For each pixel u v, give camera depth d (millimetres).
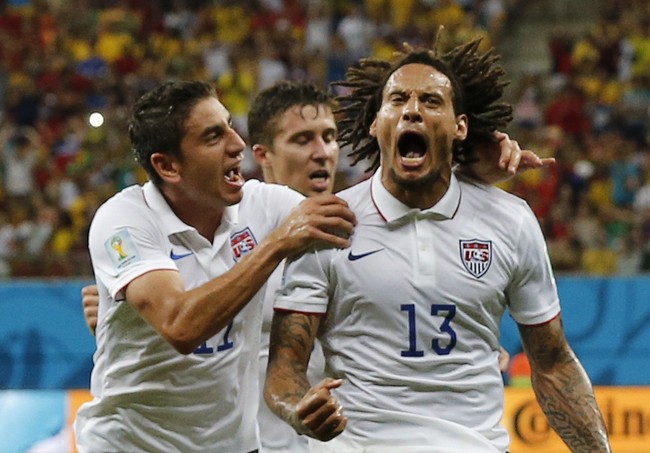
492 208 14367
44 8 63500
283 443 16812
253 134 20250
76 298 33594
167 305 13625
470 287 13898
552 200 48844
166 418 14828
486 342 14180
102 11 63656
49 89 56656
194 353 14406
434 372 13836
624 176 50531
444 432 13656
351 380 13969
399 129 13734
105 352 14898
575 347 33125
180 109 14258
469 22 63219
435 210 14023
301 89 19938
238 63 58906
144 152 14633
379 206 14086
